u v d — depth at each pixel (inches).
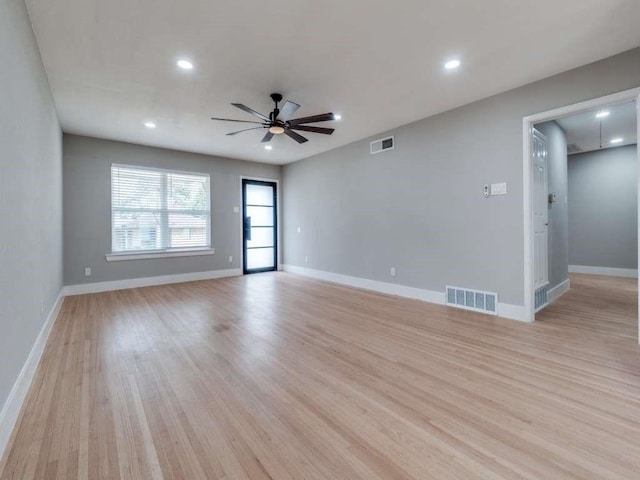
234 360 99.3
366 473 53.2
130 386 83.4
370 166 202.7
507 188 137.9
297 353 104.3
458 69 119.3
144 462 56.1
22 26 80.4
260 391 80.6
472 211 149.9
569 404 73.1
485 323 132.6
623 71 108.2
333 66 116.6
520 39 100.6
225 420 68.6
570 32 97.1
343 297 184.1
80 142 196.2
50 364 96.7
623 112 165.6
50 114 132.2
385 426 66.0
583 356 99.4
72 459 56.8
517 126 134.4
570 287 202.7
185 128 183.5
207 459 56.9
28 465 55.3
